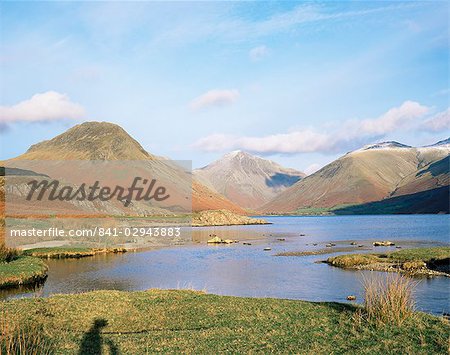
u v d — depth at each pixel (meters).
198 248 73.88
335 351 15.41
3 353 14.90
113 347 16.30
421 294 31.77
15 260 45.09
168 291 27.89
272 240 93.75
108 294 25.98
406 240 85.31
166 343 16.67
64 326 19.44
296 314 20.75
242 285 37.81
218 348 15.94
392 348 15.58
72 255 59.81
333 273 44.09
